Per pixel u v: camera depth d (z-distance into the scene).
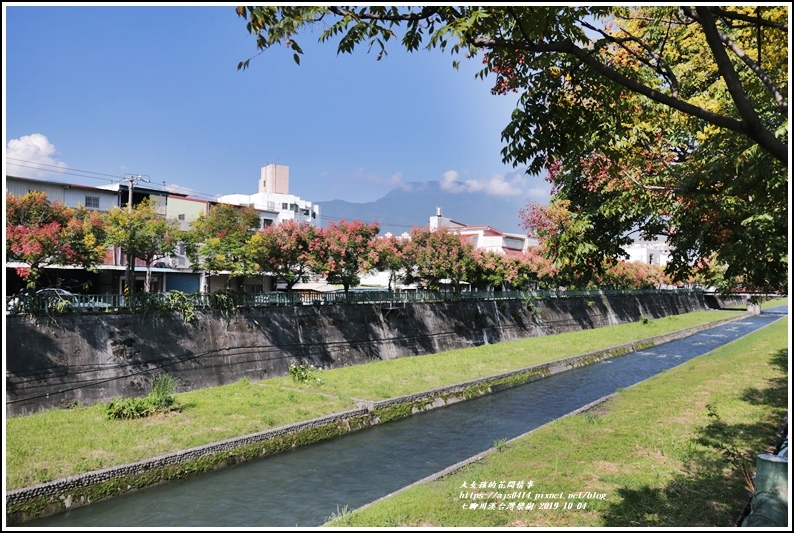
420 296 36.41
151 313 22.56
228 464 16.44
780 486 7.75
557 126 8.34
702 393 20.50
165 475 15.06
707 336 51.44
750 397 19.31
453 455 17.70
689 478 11.41
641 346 43.56
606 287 61.53
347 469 16.39
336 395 22.62
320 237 29.77
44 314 19.33
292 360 27.45
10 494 12.39
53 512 12.95
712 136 11.05
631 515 9.57
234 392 22.30
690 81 12.73
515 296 45.94
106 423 17.25
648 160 11.49
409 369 28.81
